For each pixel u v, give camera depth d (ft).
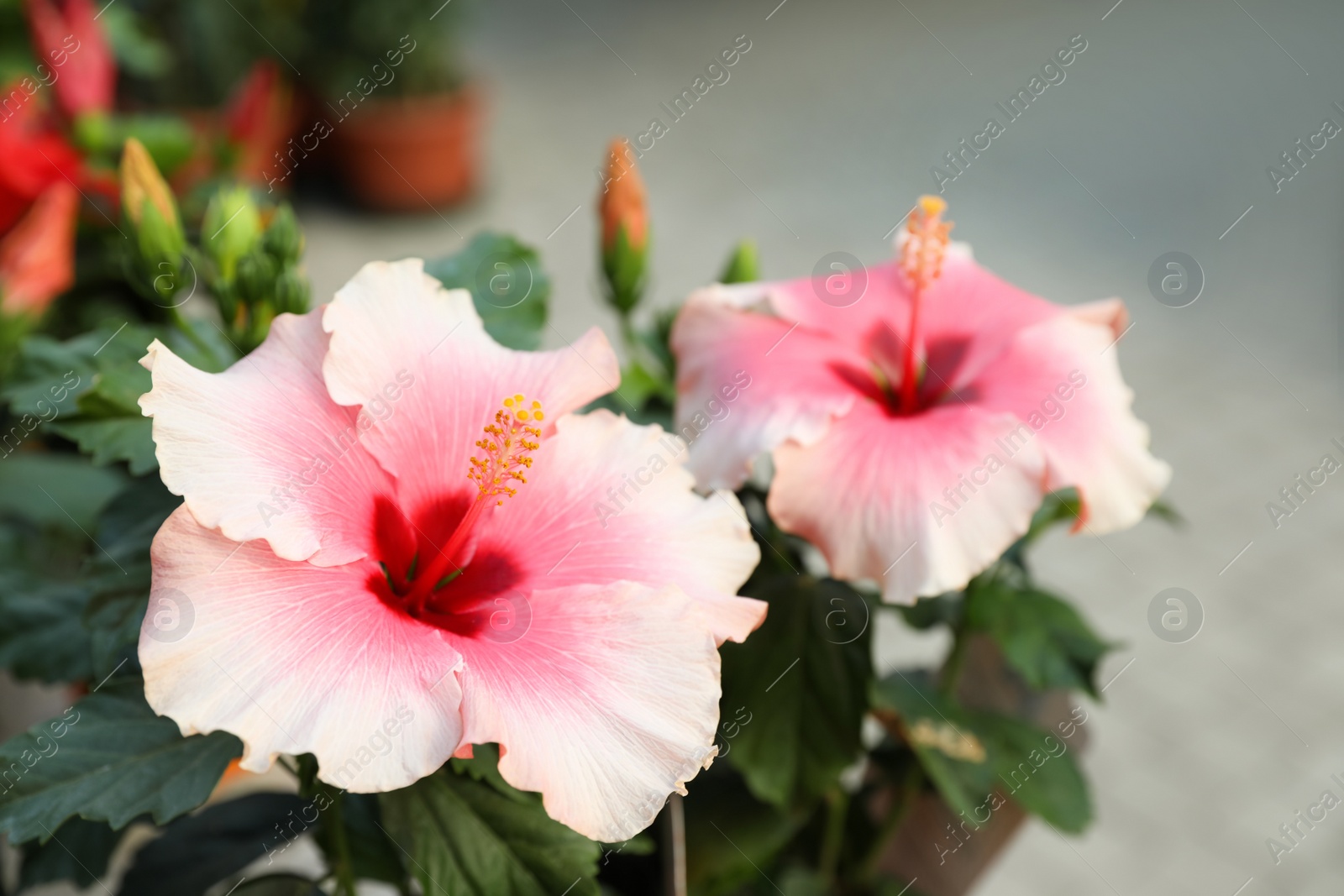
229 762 2.04
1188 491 5.57
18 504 2.67
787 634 2.23
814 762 2.21
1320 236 7.17
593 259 6.80
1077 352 2.25
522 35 9.87
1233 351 6.38
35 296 2.66
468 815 2.05
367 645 1.95
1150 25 9.70
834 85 8.93
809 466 2.15
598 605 2.00
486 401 2.09
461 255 2.29
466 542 2.08
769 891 2.37
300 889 2.13
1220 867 4.03
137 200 2.31
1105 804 4.24
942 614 2.37
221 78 5.91
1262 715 4.56
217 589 1.93
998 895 3.92
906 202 7.32
